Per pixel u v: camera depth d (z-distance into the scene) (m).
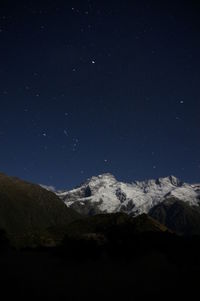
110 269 39.38
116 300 25.31
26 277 32.78
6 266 39.75
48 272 36.56
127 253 48.59
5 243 67.19
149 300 25.31
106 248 51.81
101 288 29.03
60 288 28.56
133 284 30.67
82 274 35.66
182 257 45.53
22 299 24.56
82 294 26.89
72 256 46.41
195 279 31.62
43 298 25.19
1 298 24.33
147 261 44.22
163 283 30.92
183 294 26.66
